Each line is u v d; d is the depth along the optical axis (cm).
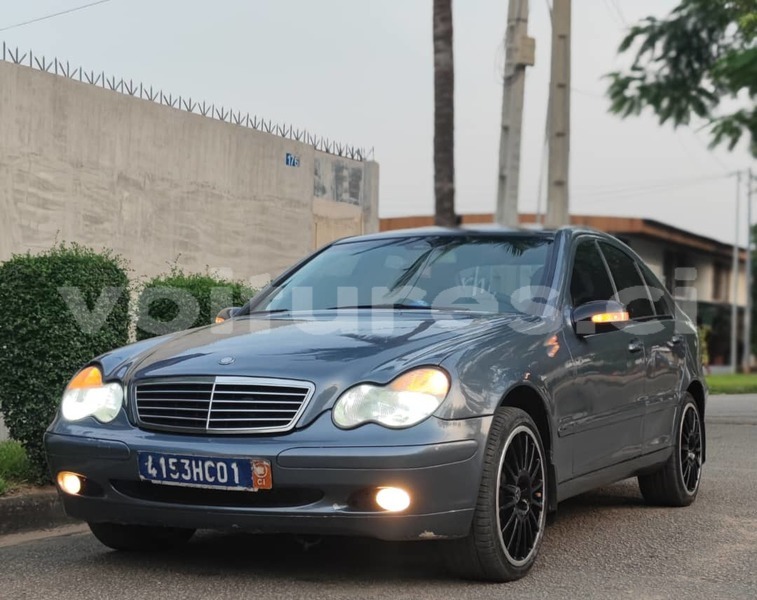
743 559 495
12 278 634
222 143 1209
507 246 554
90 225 1030
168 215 1128
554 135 1211
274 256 1302
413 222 2406
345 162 1445
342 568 464
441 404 409
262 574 454
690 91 1442
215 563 477
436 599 412
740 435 1054
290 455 401
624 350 559
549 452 475
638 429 576
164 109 1122
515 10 1230
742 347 5500
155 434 427
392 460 396
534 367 463
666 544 529
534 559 459
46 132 980
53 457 450
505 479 439
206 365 435
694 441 661
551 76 1222
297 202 1342
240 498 416
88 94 1025
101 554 504
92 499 441
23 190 957
